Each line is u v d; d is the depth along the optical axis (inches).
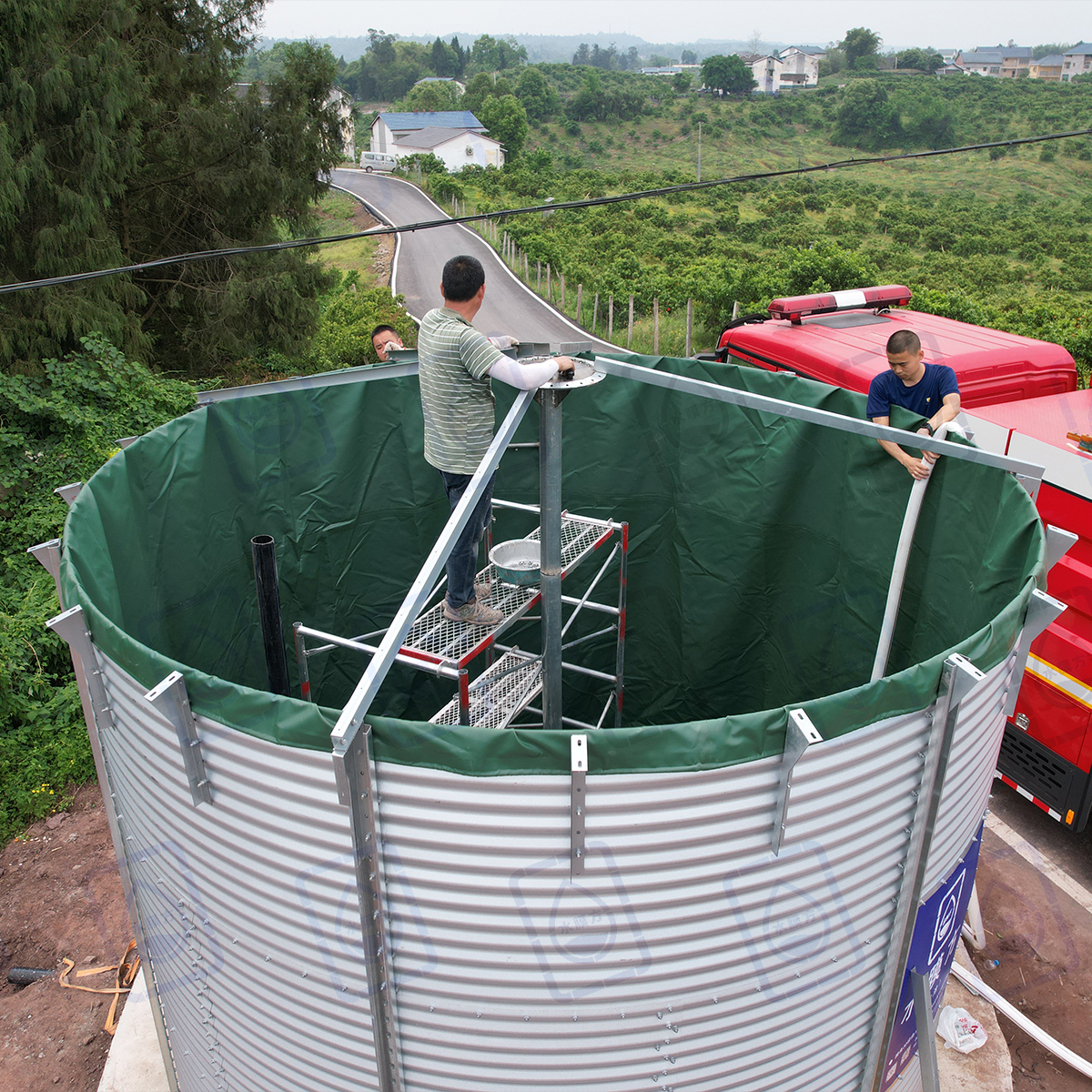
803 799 106.6
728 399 150.9
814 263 1262.3
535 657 211.6
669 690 280.4
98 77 567.2
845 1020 129.1
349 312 1278.3
